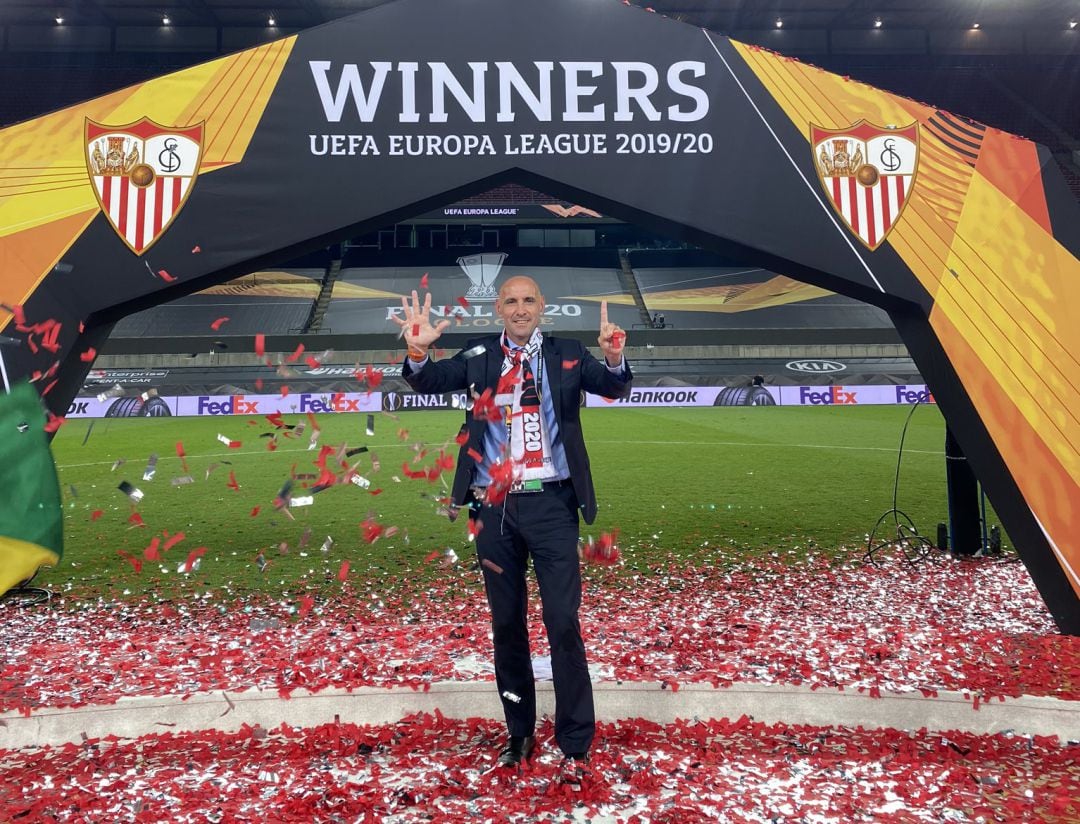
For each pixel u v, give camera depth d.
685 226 4.07
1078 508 3.66
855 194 4.06
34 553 3.47
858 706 2.66
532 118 4.06
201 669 3.13
